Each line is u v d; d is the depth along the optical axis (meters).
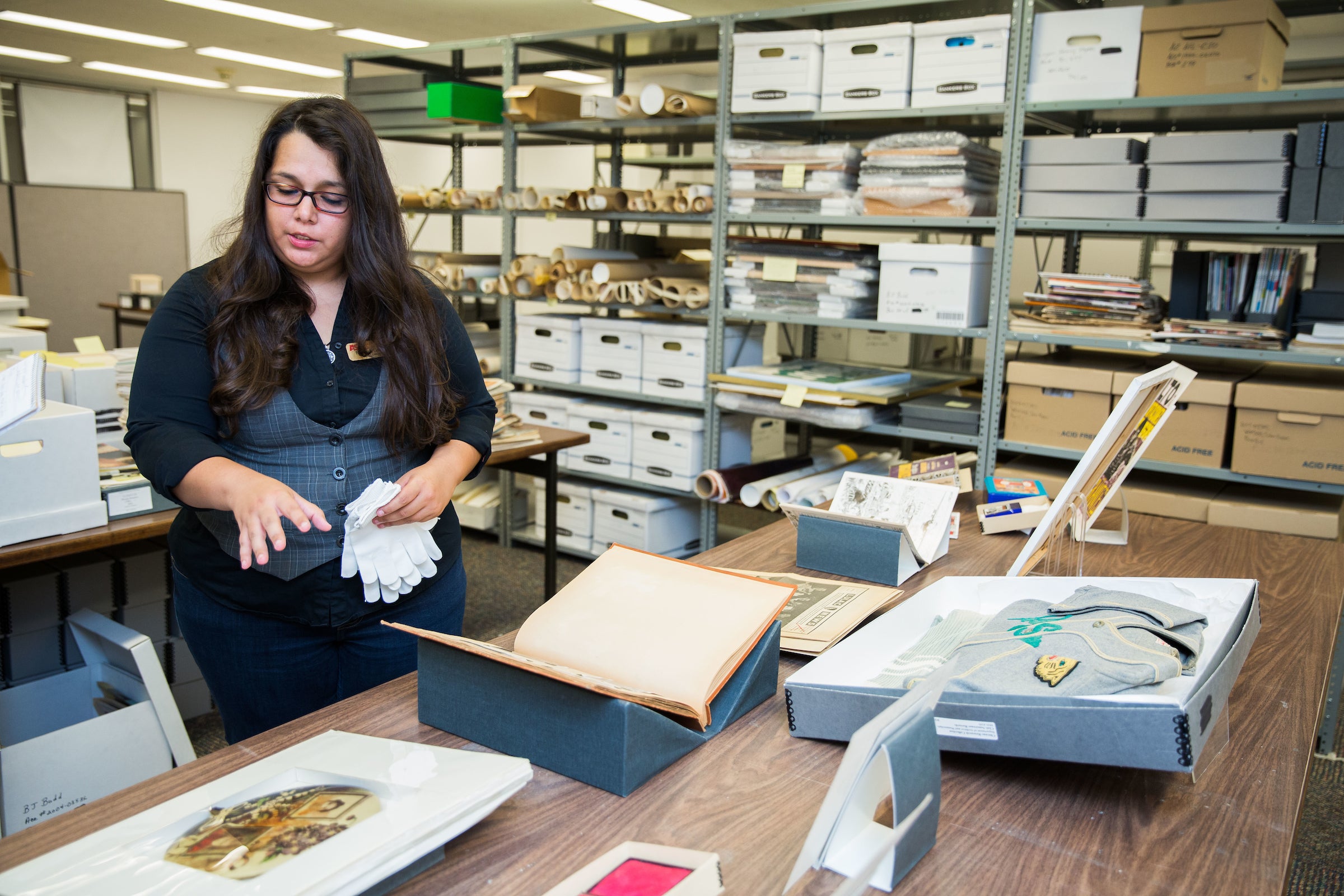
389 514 1.21
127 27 6.80
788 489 3.14
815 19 3.23
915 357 5.37
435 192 4.13
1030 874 0.72
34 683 1.92
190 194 10.11
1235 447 2.53
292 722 0.95
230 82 9.16
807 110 3.04
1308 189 2.35
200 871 0.62
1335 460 2.39
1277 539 1.78
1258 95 2.38
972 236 4.74
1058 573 1.53
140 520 1.83
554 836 0.76
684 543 3.83
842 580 1.42
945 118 3.08
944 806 0.81
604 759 0.82
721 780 0.85
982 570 1.50
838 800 0.67
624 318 4.28
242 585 1.25
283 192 1.16
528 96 3.66
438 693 0.93
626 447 3.68
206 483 1.06
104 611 2.28
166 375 1.17
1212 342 2.53
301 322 1.24
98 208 9.42
